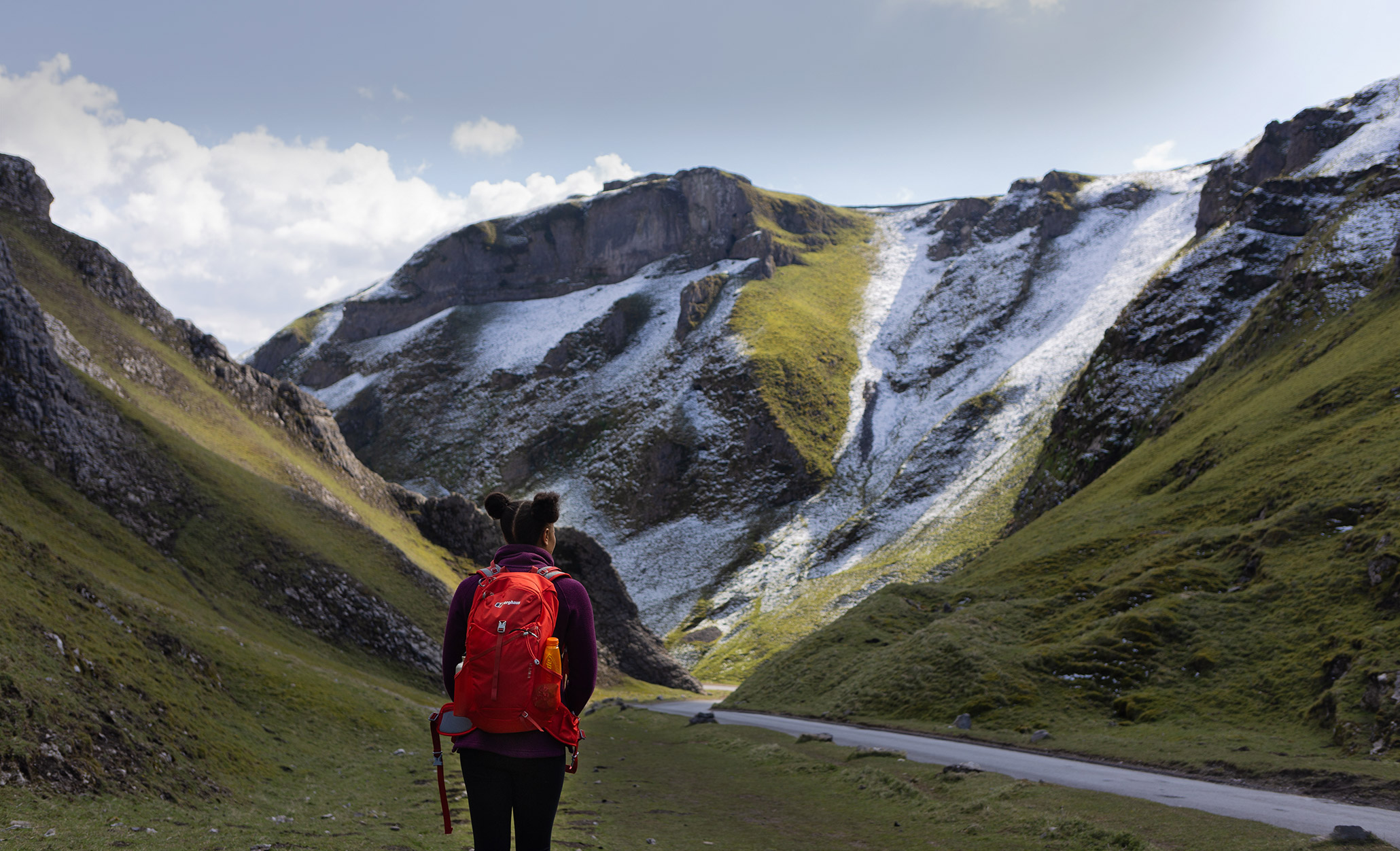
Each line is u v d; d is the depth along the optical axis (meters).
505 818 4.16
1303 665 36.66
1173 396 123.81
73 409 62.66
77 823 11.45
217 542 64.38
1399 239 88.62
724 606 185.25
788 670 71.56
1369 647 33.53
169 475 66.69
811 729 47.56
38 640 17.61
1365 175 143.12
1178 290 142.88
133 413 70.69
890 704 51.22
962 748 35.97
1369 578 39.00
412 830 15.30
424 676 69.38
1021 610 57.16
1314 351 87.19
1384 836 15.80
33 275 85.56
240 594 61.88
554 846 13.88
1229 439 77.31
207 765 17.89
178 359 98.81
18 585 21.06
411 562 87.56
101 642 21.44
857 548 191.12
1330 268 102.00
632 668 126.44
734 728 44.81
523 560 4.75
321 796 18.97
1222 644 41.25
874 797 21.69
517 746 4.16
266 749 22.50
